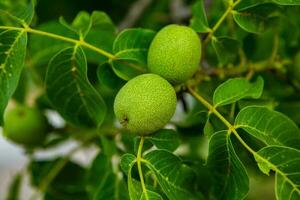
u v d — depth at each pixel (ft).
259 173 2.45
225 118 2.11
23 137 2.63
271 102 2.31
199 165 2.12
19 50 2.05
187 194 2.08
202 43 2.28
